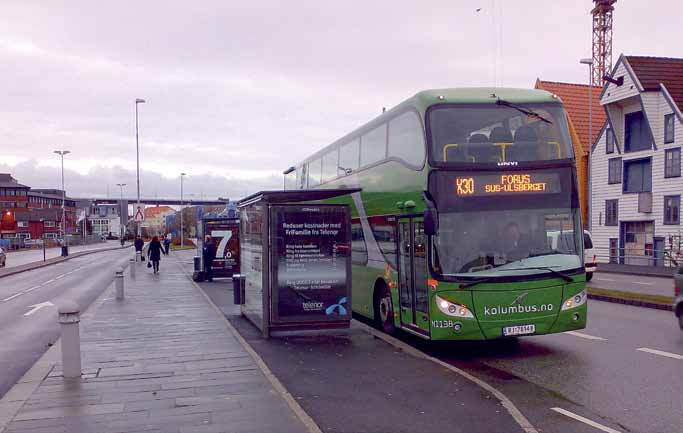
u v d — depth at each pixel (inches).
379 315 484.4
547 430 233.1
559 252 366.3
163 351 380.5
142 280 1007.0
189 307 617.9
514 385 305.7
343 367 336.2
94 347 396.5
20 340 470.6
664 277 1041.5
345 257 439.8
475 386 293.3
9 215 2549.2
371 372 323.9
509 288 356.8
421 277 382.3
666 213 1323.8
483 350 402.6
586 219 1603.1
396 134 432.5
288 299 433.1
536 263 361.7
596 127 1665.8
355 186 540.7
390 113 447.2
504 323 356.2
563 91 1713.8
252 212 494.9
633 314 565.9
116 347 395.9
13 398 274.8
